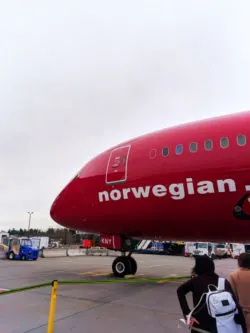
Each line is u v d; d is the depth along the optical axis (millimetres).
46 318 7121
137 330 6316
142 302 8930
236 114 11844
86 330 6277
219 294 3836
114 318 7180
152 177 12156
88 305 8461
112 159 13875
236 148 10656
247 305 4531
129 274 14266
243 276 4660
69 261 26031
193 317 3949
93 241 48562
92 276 14508
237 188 10266
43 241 48031
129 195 12773
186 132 12195
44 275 14812
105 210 13586
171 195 11578
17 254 26562
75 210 14680
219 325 3729
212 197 10734
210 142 11273
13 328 6371
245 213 10297
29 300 9062
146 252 47312
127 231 13906
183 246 43844
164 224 12375
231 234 11703
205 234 12266
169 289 11320
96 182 14008
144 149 12945
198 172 11062
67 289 11000
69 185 15336
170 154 12039
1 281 12734
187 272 17797
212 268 4176
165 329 6391
